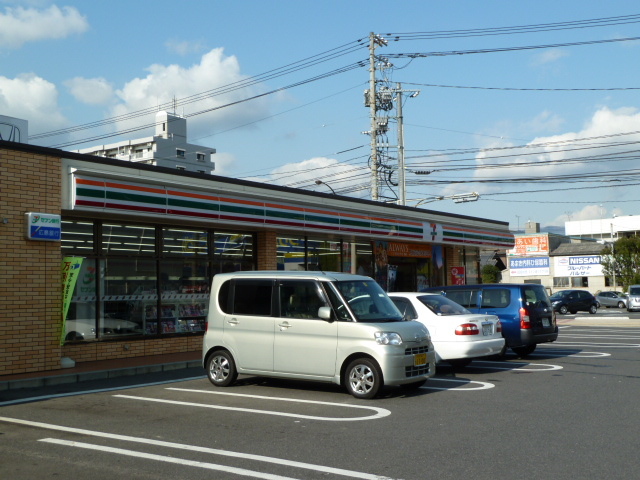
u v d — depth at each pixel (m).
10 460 6.75
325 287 10.77
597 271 63.09
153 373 13.71
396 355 10.04
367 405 9.59
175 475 6.18
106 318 15.19
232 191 17.06
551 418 8.50
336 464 6.47
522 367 13.70
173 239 16.84
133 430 8.11
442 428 7.99
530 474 6.05
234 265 18.48
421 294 13.36
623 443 7.16
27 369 12.82
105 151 56.06
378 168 32.00
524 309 14.70
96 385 11.97
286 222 18.55
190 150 55.94
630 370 13.03
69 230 14.48
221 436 7.73
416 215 24.97
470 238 27.70
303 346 10.67
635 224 71.62
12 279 12.73
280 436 7.70
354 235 21.16
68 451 7.09
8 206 12.73
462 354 12.41
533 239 67.12
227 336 11.55
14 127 17.67
